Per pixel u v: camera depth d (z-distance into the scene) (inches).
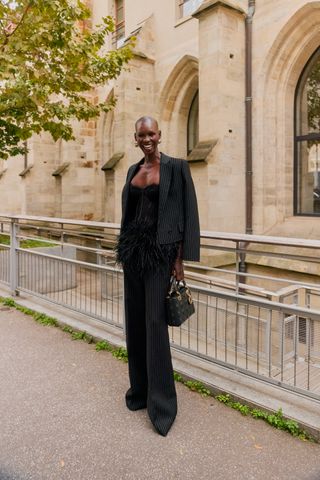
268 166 385.1
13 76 294.4
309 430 108.2
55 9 298.4
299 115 388.2
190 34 460.8
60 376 146.3
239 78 379.9
